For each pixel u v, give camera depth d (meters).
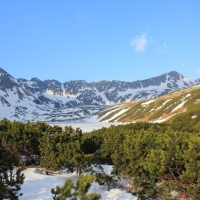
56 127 20.39
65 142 16.55
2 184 8.59
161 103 131.75
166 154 11.11
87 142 18.66
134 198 12.55
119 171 13.84
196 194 10.21
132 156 12.87
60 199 7.62
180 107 108.12
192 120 65.38
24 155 17.62
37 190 12.19
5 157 10.16
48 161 15.06
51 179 14.27
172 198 11.96
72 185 8.09
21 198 11.00
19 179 10.10
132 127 29.14
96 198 7.91
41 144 16.55
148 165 11.52
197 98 107.25
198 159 10.38
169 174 11.57
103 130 26.61
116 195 12.84
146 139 13.51
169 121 71.69
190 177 10.13
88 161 14.57
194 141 11.18
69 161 14.58
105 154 16.55
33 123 21.22
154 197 12.29
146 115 126.31
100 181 13.70
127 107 172.62
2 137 16.06
